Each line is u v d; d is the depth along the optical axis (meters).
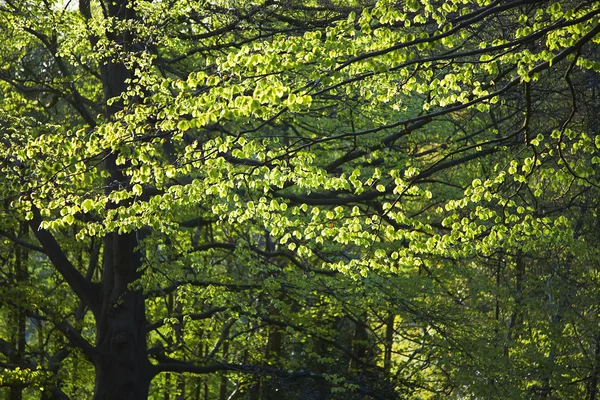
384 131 15.07
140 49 13.42
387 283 14.50
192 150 7.54
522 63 7.19
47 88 14.66
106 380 14.90
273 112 6.89
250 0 12.98
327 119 14.84
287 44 6.36
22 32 13.84
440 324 15.18
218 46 13.13
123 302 14.96
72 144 7.28
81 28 12.42
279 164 7.83
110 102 8.18
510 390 15.29
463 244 8.62
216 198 13.30
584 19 6.15
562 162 7.93
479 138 15.01
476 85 7.79
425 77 7.62
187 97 6.55
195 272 15.23
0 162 8.56
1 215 13.89
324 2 13.33
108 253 15.41
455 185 15.06
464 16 6.48
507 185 14.32
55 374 16.66
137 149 7.11
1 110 11.02
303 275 14.59
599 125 13.55
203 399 26.83
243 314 15.16
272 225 8.59
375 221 8.53
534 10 11.05
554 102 14.10
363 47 7.09
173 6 12.50
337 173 15.77
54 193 7.65
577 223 16.56
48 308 14.99
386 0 6.74
